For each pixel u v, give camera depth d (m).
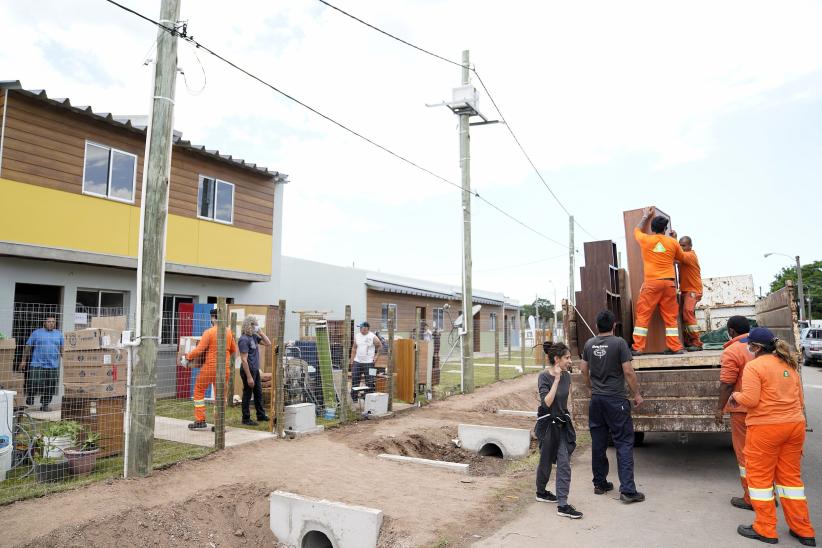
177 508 6.02
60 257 11.96
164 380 13.49
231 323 10.20
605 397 6.61
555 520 5.92
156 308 7.12
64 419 7.85
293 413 9.62
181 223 14.78
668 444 9.86
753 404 5.25
